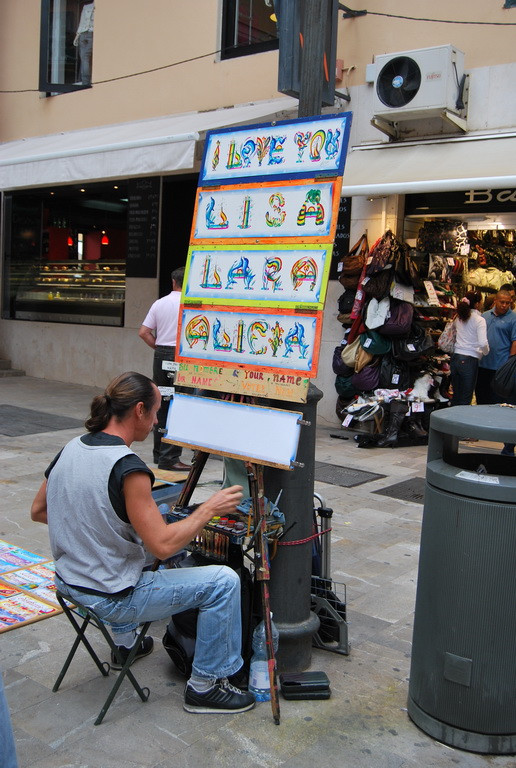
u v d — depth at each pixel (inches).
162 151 275.6
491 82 290.7
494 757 105.9
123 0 415.8
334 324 339.0
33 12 466.6
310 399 119.6
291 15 204.1
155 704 115.8
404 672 128.8
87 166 299.9
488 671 104.1
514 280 368.5
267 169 121.9
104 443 108.4
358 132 325.7
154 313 250.7
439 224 332.5
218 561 122.7
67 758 101.7
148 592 108.3
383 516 217.5
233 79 372.2
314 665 130.0
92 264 454.0
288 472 120.8
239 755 103.7
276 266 118.8
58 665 127.1
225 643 111.4
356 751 105.7
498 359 325.1
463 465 119.7
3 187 335.0
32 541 185.6
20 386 448.5
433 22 303.6
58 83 461.4
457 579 104.4
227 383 123.5
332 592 141.7
